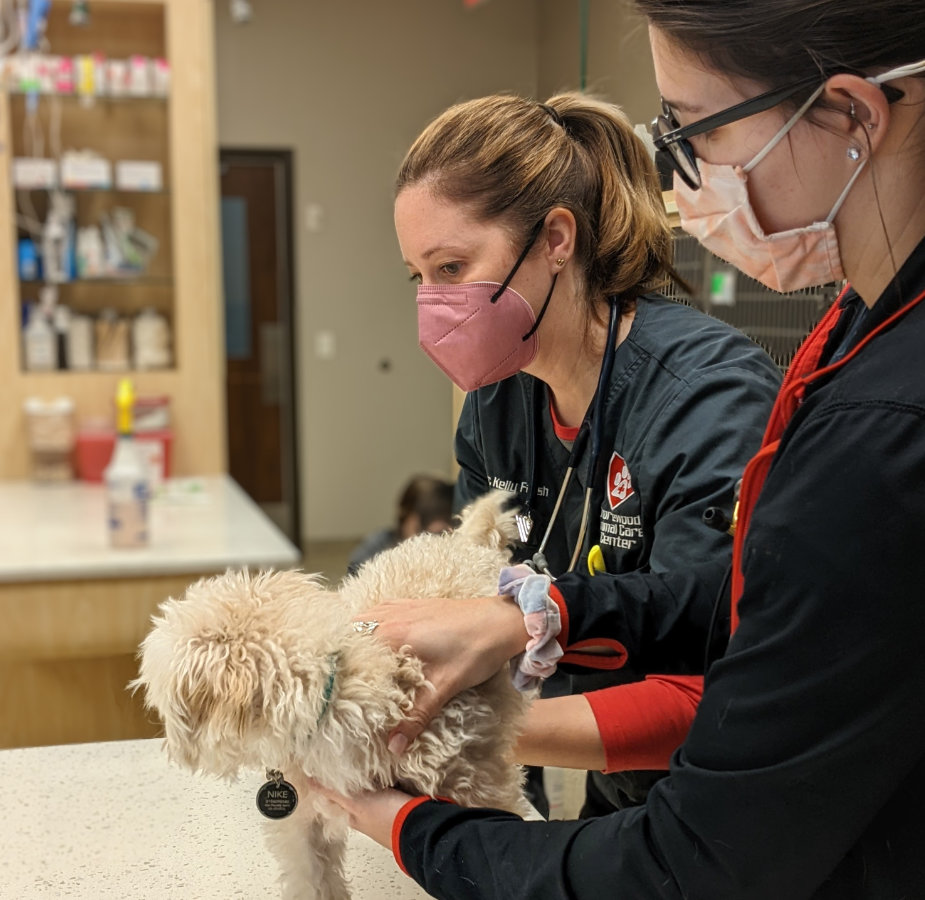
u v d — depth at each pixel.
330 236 4.75
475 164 0.86
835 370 0.58
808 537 0.50
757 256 0.61
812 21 0.53
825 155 0.56
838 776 0.50
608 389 0.95
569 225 0.90
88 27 3.38
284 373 5.02
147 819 0.96
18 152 3.34
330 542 5.00
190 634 0.63
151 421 3.35
